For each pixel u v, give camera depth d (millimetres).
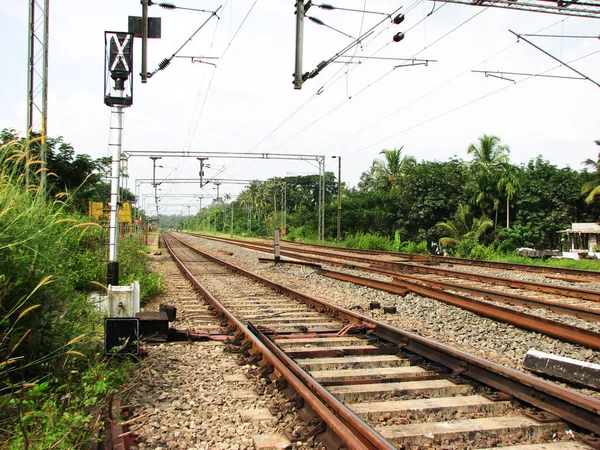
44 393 4574
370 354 6770
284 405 4691
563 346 7109
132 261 15070
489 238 37281
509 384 5059
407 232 43531
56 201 6070
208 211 131875
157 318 7309
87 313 6137
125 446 3709
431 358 6215
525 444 4047
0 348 4484
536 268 17453
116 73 8836
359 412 4578
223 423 4422
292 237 54281
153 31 11961
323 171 39094
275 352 6465
